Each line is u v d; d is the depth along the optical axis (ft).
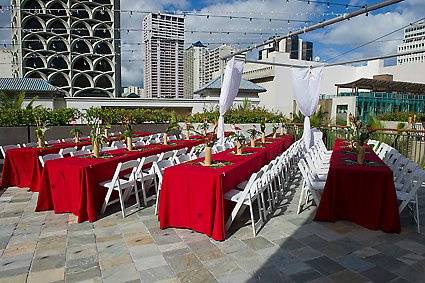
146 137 29.50
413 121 43.98
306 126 28.22
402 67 84.94
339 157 16.70
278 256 10.34
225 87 23.89
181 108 64.64
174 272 9.32
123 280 8.88
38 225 12.79
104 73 126.62
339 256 10.37
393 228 12.17
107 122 33.83
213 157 16.61
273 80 78.59
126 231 12.25
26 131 28.78
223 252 10.58
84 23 121.39
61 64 122.83
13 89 61.41
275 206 15.56
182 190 12.25
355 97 64.13
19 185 18.80
